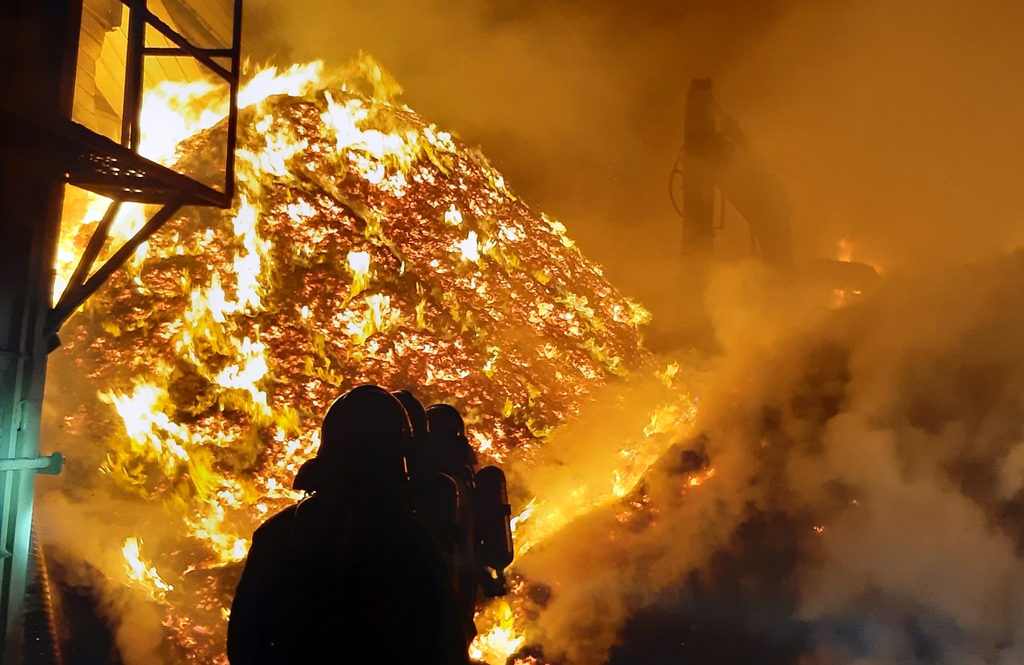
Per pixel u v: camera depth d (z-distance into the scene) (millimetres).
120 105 7301
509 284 7316
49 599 3902
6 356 3467
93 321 5699
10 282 3520
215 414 5453
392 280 6406
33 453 3703
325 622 2025
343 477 2211
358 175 7180
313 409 5617
